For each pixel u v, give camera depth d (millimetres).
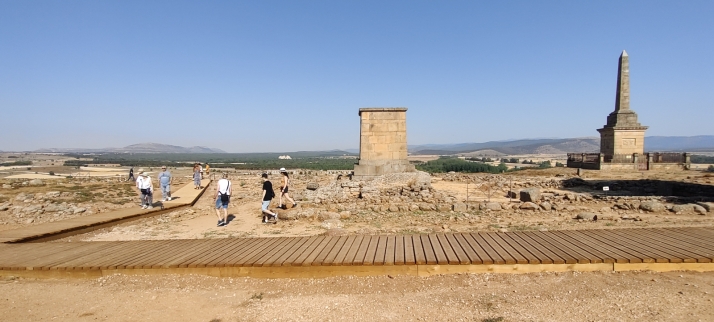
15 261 7613
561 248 7512
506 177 27797
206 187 25875
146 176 15711
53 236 10609
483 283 6383
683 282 6141
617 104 30891
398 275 6770
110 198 19297
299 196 17094
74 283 6992
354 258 7055
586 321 5039
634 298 5598
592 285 6117
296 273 6867
